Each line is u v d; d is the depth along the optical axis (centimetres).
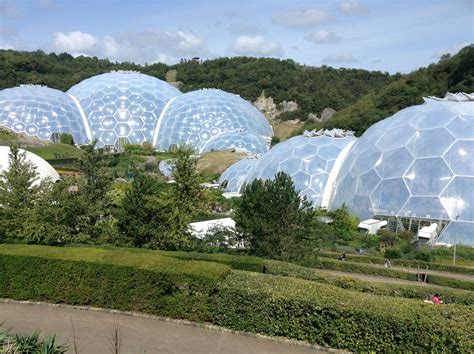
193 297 1543
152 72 16538
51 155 7531
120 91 9994
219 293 1516
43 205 2169
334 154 4903
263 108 13725
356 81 14088
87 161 2384
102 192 2400
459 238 3406
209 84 14800
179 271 1572
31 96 9338
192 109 9700
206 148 8838
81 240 2242
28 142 8031
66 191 2256
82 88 10462
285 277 1661
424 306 1405
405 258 3173
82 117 9681
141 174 2456
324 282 1991
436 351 1194
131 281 1617
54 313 1605
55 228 2139
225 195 5256
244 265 2019
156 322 1548
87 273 1661
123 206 2355
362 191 4041
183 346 1350
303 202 2256
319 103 13038
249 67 15075
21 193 2289
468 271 2908
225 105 9925
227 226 2664
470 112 3966
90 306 1667
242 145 8588
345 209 3928
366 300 1426
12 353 900
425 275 2700
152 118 9831
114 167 7000
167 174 6419
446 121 3938
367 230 3669
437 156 3725
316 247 2298
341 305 1373
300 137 5444
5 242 2155
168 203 2347
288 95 13650
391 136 4156
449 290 2025
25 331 1416
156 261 1680
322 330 1383
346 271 2898
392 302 1424
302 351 1359
